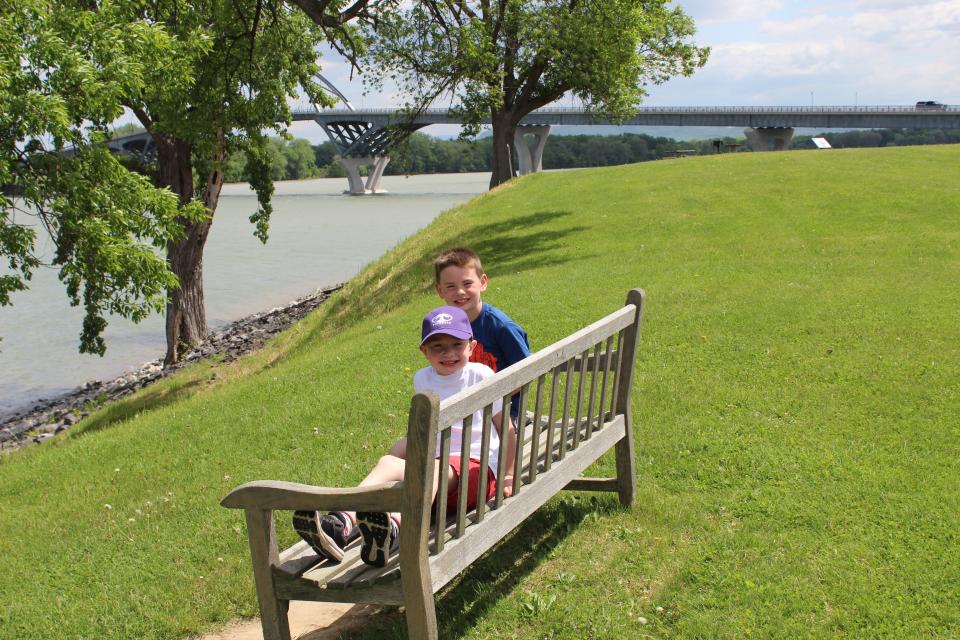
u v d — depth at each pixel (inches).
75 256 602.2
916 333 335.3
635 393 292.0
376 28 951.0
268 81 919.7
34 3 547.8
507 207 1034.1
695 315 392.5
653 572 169.9
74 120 577.0
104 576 204.5
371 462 261.0
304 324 762.8
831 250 550.9
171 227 627.2
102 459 328.5
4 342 1166.3
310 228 2650.1
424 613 121.3
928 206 698.8
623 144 6884.8
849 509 193.0
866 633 144.3
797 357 318.0
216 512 235.6
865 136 6240.2
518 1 1021.8
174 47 698.8
